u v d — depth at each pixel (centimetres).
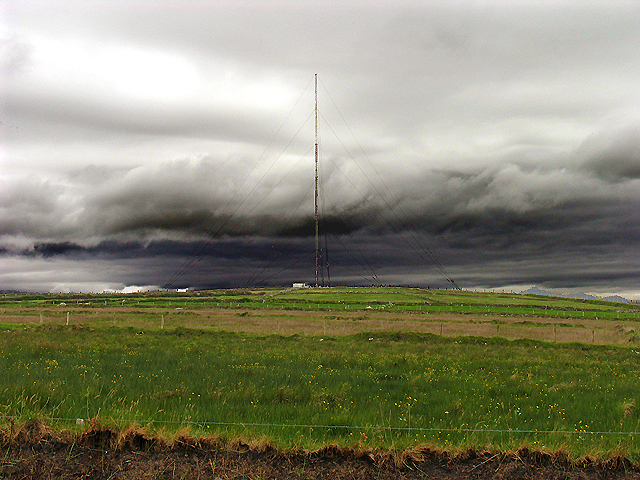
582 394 1950
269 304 11206
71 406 1386
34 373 1941
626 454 1198
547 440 1289
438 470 1152
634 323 7694
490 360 3027
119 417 1262
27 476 1058
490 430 1345
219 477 1086
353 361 2756
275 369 2370
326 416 1447
